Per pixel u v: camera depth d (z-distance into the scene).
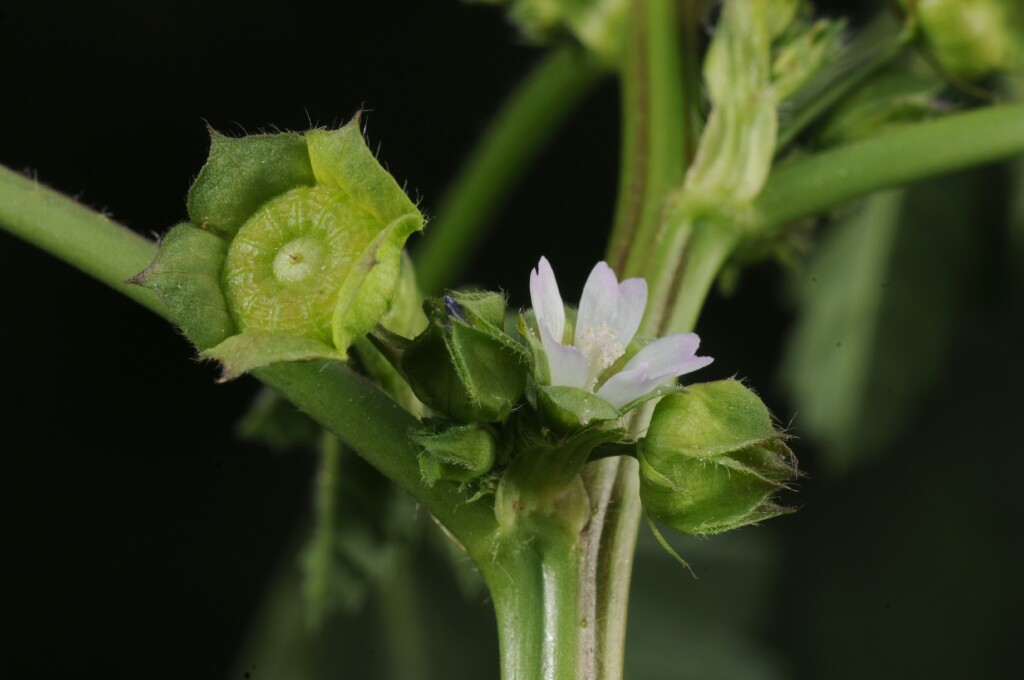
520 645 0.15
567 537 0.16
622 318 0.15
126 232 0.16
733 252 0.18
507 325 0.16
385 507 0.19
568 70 0.20
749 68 0.17
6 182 0.16
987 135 0.17
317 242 0.15
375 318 0.15
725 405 0.15
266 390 0.19
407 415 0.16
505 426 0.15
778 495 0.15
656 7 0.18
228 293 0.15
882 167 0.17
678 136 0.18
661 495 0.15
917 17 0.18
